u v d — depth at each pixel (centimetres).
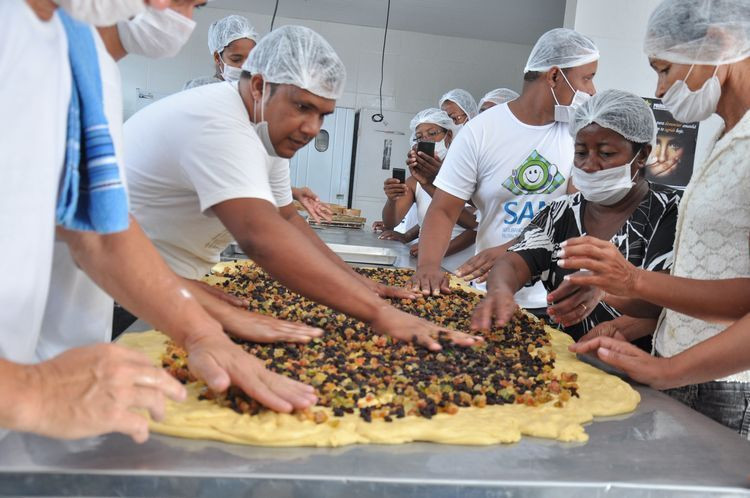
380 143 862
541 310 295
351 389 152
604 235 238
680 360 167
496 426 139
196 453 119
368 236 535
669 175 494
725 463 130
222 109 187
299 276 176
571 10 503
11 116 101
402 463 122
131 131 203
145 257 141
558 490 114
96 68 111
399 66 897
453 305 263
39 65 102
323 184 862
